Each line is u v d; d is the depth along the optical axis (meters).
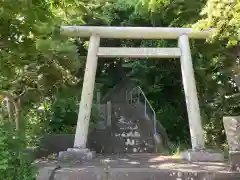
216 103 13.46
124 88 16.83
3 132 4.24
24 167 4.27
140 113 13.70
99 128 12.09
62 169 7.00
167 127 13.41
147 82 13.98
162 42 12.15
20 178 4.16
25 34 5.75
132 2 12.99
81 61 11.57
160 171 6.73
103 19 12.38
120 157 9.47
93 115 12.08
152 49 9.76
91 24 12.38
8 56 6.09
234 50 10.86
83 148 8.98
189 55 9.71
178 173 6.66
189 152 8.55
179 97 13.91
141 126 12.41
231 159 6.77
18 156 4.25
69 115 11.60
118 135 11.83
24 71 9.12
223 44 10.84
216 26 7.28
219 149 10.76
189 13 10.42
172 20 11.41
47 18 5.74
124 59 15.68
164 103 14.08
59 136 10.48
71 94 11.76
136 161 8.42
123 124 12.62
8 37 5.81
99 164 7.84
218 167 7.21
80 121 9.25
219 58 11.50
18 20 5.55
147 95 14.20
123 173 6.78
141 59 13.80
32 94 10.96
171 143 11.78
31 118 11.36
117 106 13.99
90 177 6.77
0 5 5.04
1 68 6.20
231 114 13.05
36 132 10.55
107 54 9.70
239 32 7.14
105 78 16.20
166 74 13.67
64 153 8.79
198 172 6.62
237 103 13.02
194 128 9.08
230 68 11.77
